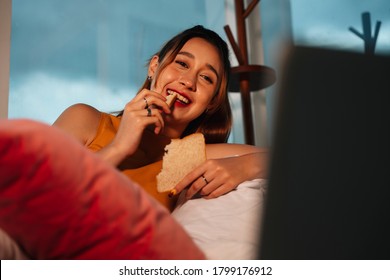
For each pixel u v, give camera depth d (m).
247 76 2.40
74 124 1.62
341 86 0.38
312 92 0.38
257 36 3.15
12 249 0.54
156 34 3.04
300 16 2.87
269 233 0.43
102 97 2.89
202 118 1.89
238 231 0.98
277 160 0.41
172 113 1.63
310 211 0.41
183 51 1.68
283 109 0.39
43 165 0.45
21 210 0.47
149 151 1.64
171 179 1.44
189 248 0.59
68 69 2.87
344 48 0.38
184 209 1.22
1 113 2.69
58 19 2.90
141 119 1.40
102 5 2.97
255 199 1.16
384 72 0.38
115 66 2.94
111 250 0.52
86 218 0.49
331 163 0.39
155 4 3.07
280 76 0.39
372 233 0.41
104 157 1.35
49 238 0.51
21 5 2.84
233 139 3.11
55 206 0.47
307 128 0.39
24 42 2.82
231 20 3.23
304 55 0.38
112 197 0.51
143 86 1.86
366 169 0.39
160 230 0.55
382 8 2.56
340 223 0.41
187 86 1.63
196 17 3.15
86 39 2.92
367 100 0.38
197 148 1.46
